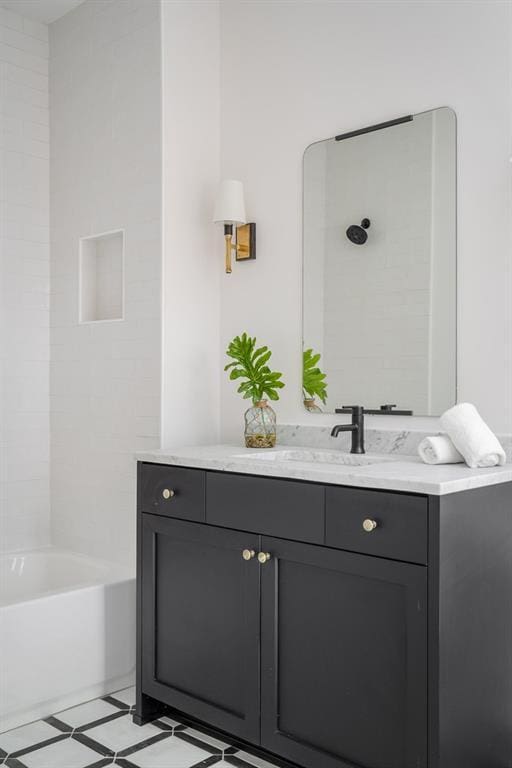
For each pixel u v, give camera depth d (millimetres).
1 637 2383
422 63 2428
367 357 2561
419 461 2223
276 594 2066
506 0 2219
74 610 2590
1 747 2271
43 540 3492
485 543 1868
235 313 3045
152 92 2945
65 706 2564
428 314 2391
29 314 3453
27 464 3441
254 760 2195
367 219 2566
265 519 2092
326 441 2656
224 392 3092
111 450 3146
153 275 2934
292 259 2822
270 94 2912
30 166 3459
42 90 3508
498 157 2230
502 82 2225
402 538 1771
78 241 3344
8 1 3297
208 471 2279
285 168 2850
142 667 2479
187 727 2428
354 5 2625
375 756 1840
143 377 2979
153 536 2463
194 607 2324
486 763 1903
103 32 3199
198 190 3037
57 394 3469
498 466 2033
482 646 1868
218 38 3121
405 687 1778
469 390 2287
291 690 2037
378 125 2531
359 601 1882
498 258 2225
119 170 3109
